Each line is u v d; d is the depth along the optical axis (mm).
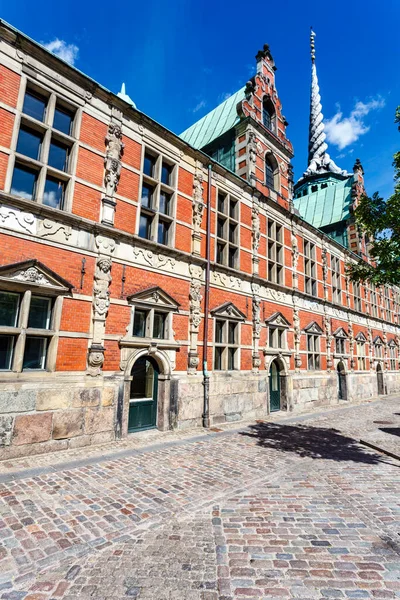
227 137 18016
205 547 4160
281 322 16297
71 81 9375
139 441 9180
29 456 7414
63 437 8039
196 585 3432
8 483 5918
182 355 11383
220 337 13156
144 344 10086
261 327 14984
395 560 3926
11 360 7691
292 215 17953
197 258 12039
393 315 30859
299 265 18438
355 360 23297
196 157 12836
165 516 4980
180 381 11109
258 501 5625
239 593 3311
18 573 3553
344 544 4273
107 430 8914
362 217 9117
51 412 7898
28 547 4004
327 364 19797
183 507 5309
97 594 3279
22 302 7824
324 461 8016
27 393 7570
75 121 9430
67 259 8703
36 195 8383
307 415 15305
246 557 3953
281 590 3361
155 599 3219
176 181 11969
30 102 8773
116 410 9164
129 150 10594
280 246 17141
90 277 9133
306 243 19859
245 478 6703
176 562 3834
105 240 9562
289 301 17109
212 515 5062
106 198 9641
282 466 7535
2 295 7711
